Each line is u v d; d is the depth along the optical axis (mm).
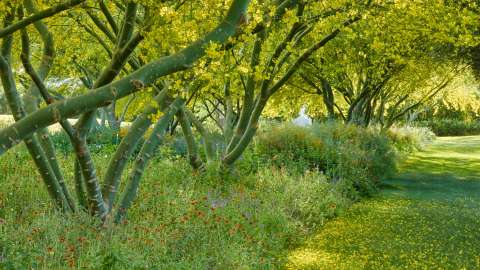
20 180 8828
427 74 18344
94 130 19797
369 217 9406
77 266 5195
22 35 5434
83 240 5660
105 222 6477
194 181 9617
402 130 28156
